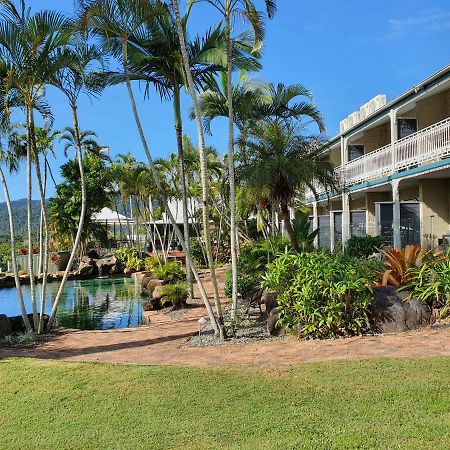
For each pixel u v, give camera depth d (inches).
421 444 158.1
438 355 249.6
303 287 315.0
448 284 316.2
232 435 179.3
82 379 259.9
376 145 943.0
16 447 189.0
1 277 1116.5
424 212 713.6
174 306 565.6
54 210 1395.2
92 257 1486.2
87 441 187.8
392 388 206.5
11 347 394.9
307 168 535.5
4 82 424.5
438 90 641.6
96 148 1350.9
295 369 244.8
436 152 601.0
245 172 555.2
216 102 632.4
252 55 470.0
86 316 644.1
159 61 476.1
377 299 320.2
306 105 666.8
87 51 430.9
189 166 1125.1
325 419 184.1
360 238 679.1
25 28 404.5
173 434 185.3
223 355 299.4
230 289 582.6
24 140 522.9
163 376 252.2
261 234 1233.4
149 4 346.0
